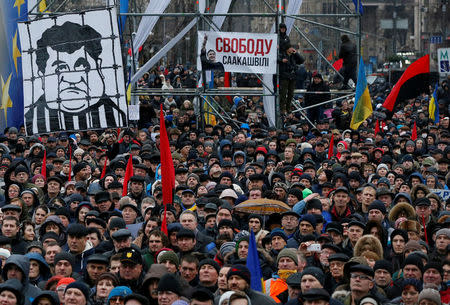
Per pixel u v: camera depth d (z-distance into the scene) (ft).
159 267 38.68
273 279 41.68
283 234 46.96
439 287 40.14
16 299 35.14
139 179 61.62
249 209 54.29
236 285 36.06
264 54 96.63
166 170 52.39
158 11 100.27
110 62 71.36
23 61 72.49
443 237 46.21
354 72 106.83
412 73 100.22
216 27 99.71
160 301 35.47
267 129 99.04
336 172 63.52
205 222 53.67
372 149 81.82
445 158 77.00
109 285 39.01
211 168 69.82
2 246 46.78
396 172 70.69
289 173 69.10
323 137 91.86
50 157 78.38
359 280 36.99
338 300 34.99
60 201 59.47
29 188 63.00
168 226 48.26
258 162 74.74
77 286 36.35
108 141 89.51
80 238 47.19
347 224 50.90
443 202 62.49
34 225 51.11
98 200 56.29
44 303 36.06
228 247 45.55
